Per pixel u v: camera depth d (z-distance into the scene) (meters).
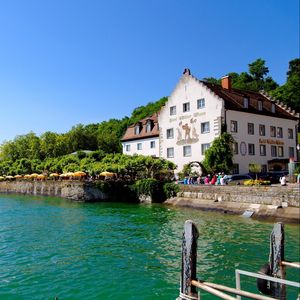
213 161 44.38
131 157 50.31
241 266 16.19
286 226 26.31
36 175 68.81
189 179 43.22
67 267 16.16
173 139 52.91
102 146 99.50
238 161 47.19
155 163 46.00
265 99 56.94
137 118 102.94
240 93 54.78
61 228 26.05
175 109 52.78
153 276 14.91
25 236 23.05
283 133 54.50
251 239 21.58
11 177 76.12
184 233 7.27
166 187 41.41
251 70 101.69
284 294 8.71
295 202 28.58
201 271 15.52
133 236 22.94
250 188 32.12
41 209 38.72
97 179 50.66
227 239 21.64
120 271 15.55
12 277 14.78
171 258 17.64
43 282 14.18
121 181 47.31
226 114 46.56
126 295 12.88
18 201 49.56
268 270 8.80
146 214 33.34
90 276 14.90
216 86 52.53
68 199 50.94
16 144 104.50
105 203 44.41
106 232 24.34
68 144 96.06
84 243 20.94
